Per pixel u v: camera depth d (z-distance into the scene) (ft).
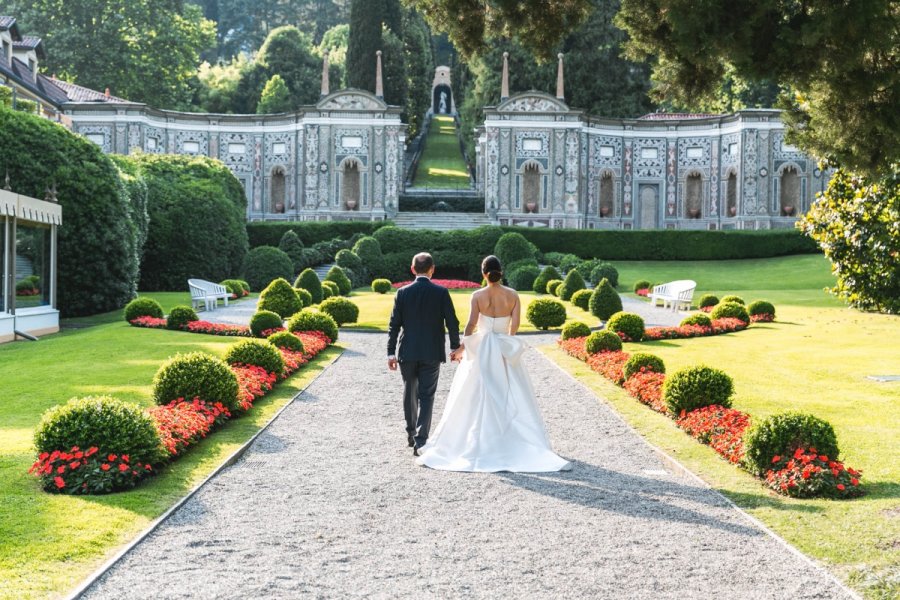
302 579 19.97
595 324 86.12
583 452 34.09
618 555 21.80
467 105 269.64
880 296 93.25
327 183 207.72
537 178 209.67
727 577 20.34
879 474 29.84
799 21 31.71
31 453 30.76
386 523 24.39
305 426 38.65
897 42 31.91
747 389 47.55
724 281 156.15
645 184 217.56
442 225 204.85
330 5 453.17
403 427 38.73
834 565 21.13
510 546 22.44
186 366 38.52
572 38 233.14
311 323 69.72
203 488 27.96
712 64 33.12
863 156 36.91
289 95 290.76
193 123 212.23
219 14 462.60
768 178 203.62
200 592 19.12
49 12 238.68
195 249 145.48
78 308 100.63
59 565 20.38
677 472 30.76
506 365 32.04
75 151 100.73
